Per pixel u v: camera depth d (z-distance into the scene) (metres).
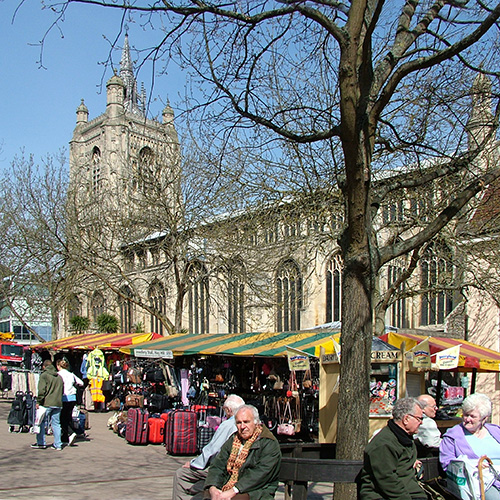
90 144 81.12
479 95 11.53
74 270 30.39
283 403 15.05
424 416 8.02
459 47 7.10
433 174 8.92
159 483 9.95
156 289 35.88
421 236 7.55
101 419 19.91
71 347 24.06
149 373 19.23
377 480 5.29
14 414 15.56
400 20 8.18
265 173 18.19
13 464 11.16
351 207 6.95
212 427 13.73
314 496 9.45
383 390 11.88
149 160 28.55
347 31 6.61
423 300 39.44
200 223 26.62
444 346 13.84
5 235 33.28
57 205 31.75
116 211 29.39
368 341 7.06
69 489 9.18
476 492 5.55
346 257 7.21
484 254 17.89
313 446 7.58
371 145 7.73
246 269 26.97
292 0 7.30
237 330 50.38
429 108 11.77
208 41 8.92
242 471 5.83
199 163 26.08
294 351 12.38
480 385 21.09
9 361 37.12
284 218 18.55
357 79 7.29
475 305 21.91
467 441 6.13
